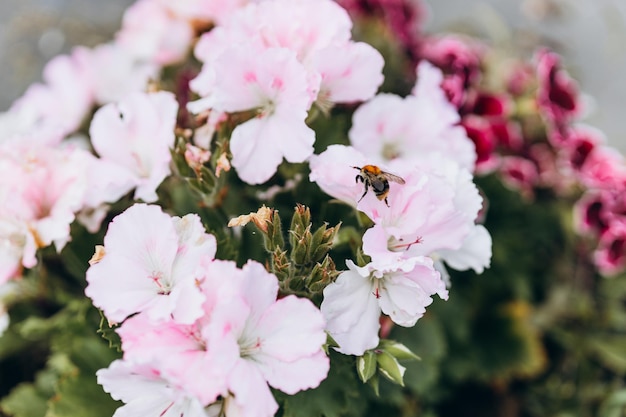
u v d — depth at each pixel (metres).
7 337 0.49
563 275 0.57
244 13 0.38
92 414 0.41
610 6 0.77
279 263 0.34
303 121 0.36
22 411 0.45
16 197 0.37
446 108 0.43
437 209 0.35
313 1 0.37
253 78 0.36
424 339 0.45
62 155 0.39
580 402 0.53
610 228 0.50
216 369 0.30
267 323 0.32
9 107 0.74
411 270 0.33
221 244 0.37
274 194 0.39
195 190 0.37
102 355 0.43
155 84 0.44
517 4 0.83
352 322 0.34
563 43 0.70
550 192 0.57
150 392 0.32
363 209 0.34
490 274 0.52
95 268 0.33
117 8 0.78
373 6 0.56
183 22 0.50
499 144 0.53
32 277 0.44
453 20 0.78
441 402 0.53
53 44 0.73
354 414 0.41
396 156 0.42
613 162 0.52
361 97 0.38
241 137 0.36
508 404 0.53
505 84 0.58
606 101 0.80
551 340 0.56
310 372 0.32
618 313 0.55
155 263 0.33
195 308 0.31
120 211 0.40
